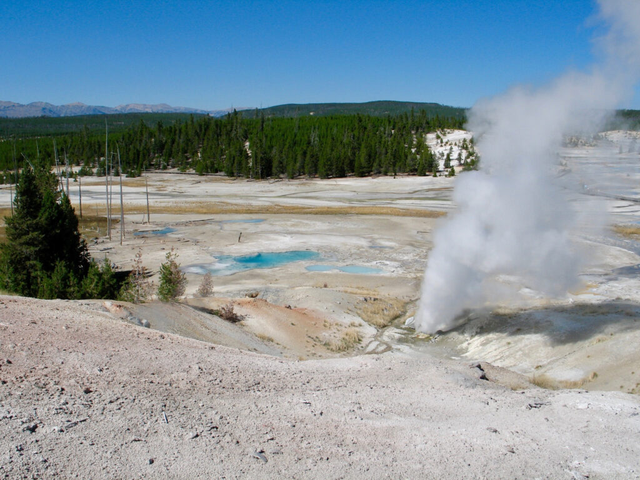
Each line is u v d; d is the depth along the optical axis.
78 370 9.45
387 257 45.62
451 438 8.35
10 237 28.27
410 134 154.75
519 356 21.27
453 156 131.12
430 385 12.16
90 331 12.70
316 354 22.09
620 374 16.92
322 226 62.09
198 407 8.64
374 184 116.38
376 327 27.55
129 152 154.50
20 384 8.22
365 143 135.88
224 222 65.56
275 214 73.88
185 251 46.88
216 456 6.87
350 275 38.88
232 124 180.25
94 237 54.69
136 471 6.21
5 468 5.71
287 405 9.40
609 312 24.27
